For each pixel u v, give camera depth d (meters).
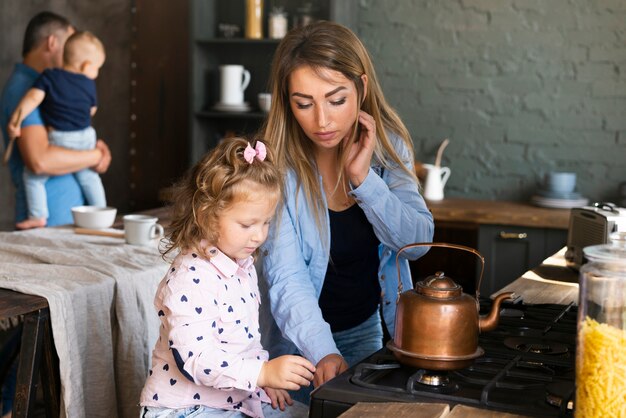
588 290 1.14
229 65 4.85
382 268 2.07
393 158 1.97
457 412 1.22
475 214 4.11
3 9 5.25
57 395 2.25
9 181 5.37
